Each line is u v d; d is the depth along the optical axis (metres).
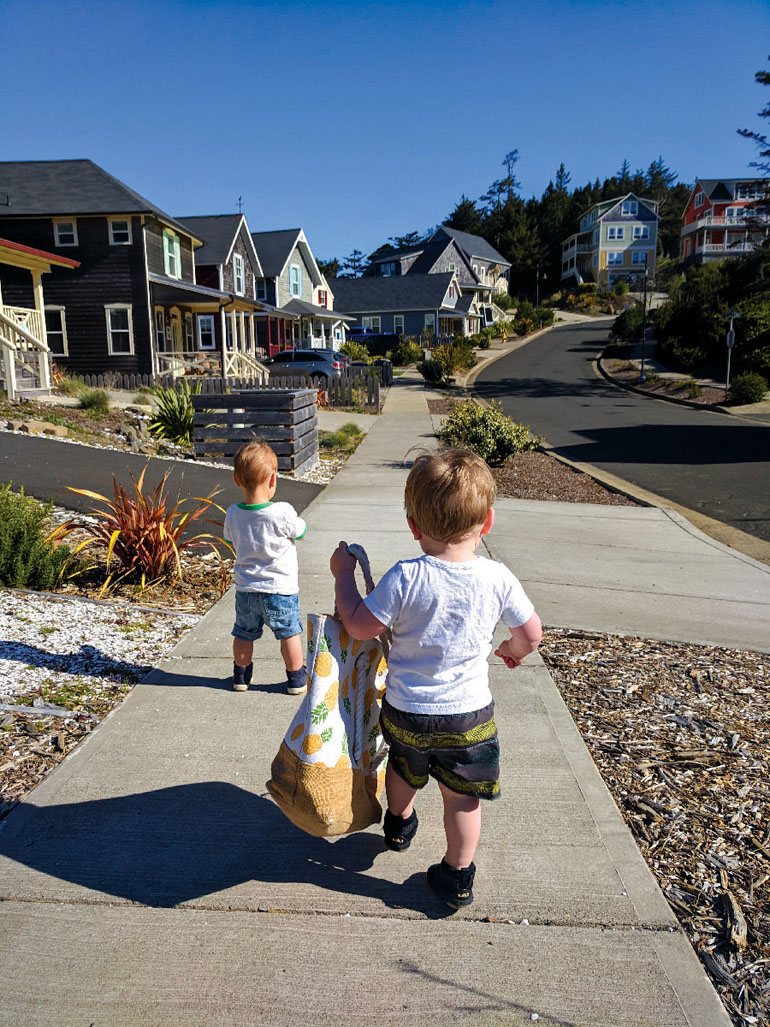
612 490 10.66
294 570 3.60
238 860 2.47
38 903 2.25
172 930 2.16
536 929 2.20
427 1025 1.86
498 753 2.15
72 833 2.57
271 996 1.94
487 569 2.10
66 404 14.46
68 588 5.32
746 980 2.03
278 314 37.72
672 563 6.68
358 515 8.02
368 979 2.00
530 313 69.44
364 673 2.26
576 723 3.53
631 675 4.14
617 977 2.03
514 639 2.19
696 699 3.85
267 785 2.24
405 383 34.88
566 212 96.56
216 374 26.97
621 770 3.12
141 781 2.89
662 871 2.48
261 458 3.46
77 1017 1.87
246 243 37.91
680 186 109.19
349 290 60.47
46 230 24.53
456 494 2.01
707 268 39.53
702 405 24.83
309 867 2.45
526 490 10.45
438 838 2.64
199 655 4.15
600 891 2.36
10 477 8.02
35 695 3.58
